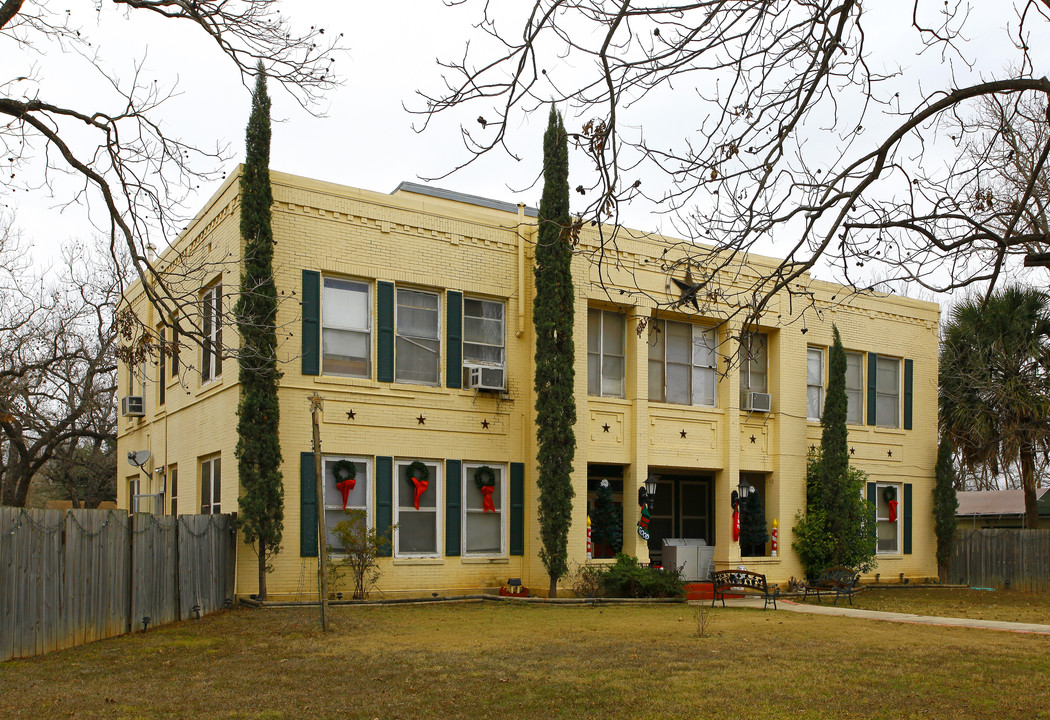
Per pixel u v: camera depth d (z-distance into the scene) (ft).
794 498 83.97
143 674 36.24
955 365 92.38
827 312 88.28
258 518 58.34
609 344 76.48
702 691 33.73
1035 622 59.72
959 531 97.09
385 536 64.85
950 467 95.91
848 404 90.17
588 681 35.24
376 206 66.54
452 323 69.21
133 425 89.51
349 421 64.34
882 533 92.02
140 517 49.85
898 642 47.39
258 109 60.90
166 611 51.85
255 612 55.57
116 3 35.04
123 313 37.42
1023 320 89.10
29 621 40.65
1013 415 90.58
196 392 70.08
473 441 69.31
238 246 61.57
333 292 65.21
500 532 70.59
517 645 44.09
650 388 77.92
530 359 72.13
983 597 80.12
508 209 89.66
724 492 80.38
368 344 66.28
